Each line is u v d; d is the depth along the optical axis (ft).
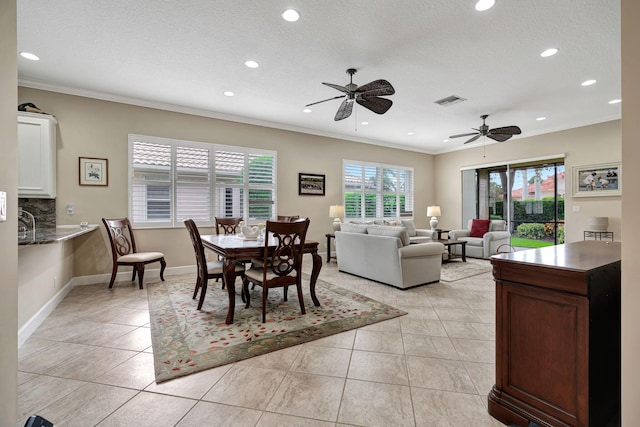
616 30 8.84
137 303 10.94
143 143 14.74
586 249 6.25
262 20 8.39
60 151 12.96
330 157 21.11
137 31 8.94
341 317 9.56
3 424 3.59
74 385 5.90
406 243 13.15
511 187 22.15
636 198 3.10
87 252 13.60
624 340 3.22
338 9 7.91
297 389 5.82
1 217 3.51
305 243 10.52
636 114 3.05
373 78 12.11
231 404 5.36
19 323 7.65
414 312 10.05
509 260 4.95
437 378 6.19
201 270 10.72
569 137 18.88
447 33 9.01
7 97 3.67
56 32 8.98
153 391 5.73
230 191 17.21
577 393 4.25
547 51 10.03
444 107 15.64
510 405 4.89
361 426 4.84
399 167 24.89
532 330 4.71
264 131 18.29
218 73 11.73
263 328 8.70
